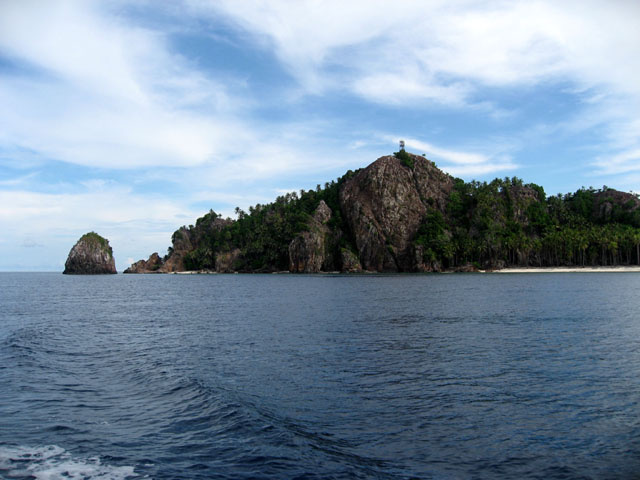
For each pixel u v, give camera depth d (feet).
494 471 37.55
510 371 71.56
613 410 52.65
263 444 43.14
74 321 150.00
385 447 42.45
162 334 116.78
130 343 102.42
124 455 40.75
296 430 46.70
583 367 73.97
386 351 88.74
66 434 45.93
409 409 53.31
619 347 90.94
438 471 37.58
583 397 57.77
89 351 92.68
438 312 160.76
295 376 69.15
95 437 45.14
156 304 222.48
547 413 51.70
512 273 618.03
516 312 156.46
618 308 165.48
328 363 78.33
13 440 44.24
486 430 46.65
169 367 76.43
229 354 87.40
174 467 38.29
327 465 38.68
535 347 91.50
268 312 171.42
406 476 36.70
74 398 58.75
